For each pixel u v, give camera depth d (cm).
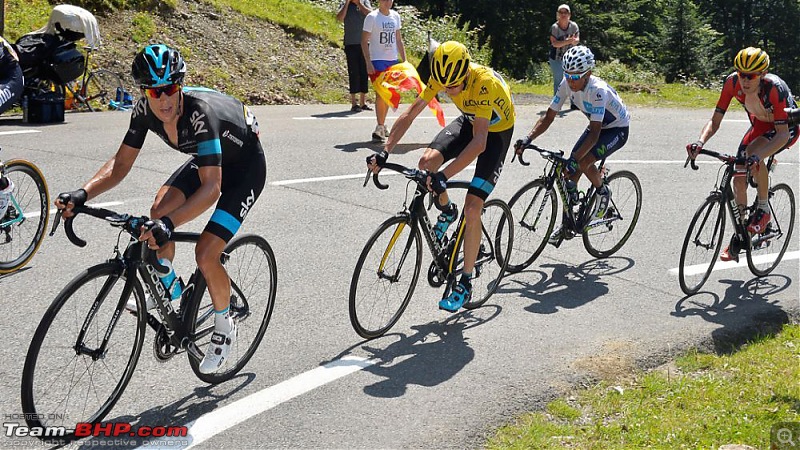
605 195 613
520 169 886
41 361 344
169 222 335
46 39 964
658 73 2752
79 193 344
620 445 368
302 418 373
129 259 355
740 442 376
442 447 356
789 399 420
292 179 784
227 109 379
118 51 1198
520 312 518
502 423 382
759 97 570
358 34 1159
